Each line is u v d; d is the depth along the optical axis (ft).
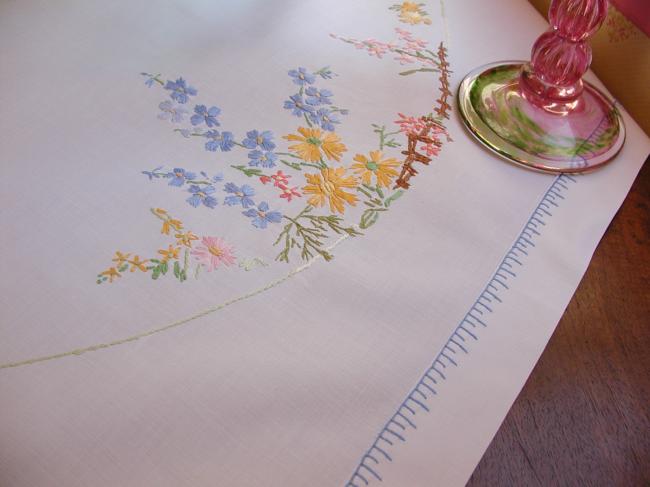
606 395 2.86
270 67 3.95
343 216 3.29
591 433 2.74
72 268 2.93
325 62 4.04
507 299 3.10
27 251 2.96
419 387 2.76
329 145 3.59
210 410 2.58
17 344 2.68
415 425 2.66
